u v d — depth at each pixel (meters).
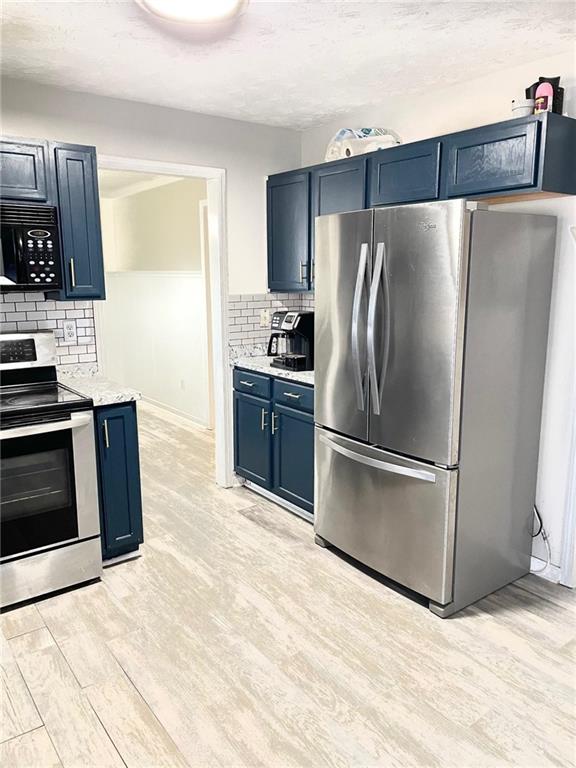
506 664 2.17
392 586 2.72
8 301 2.99
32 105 2.91
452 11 2.08
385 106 3.32
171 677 2.10
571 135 2.39
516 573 2.79
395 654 2.23
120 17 2.11
